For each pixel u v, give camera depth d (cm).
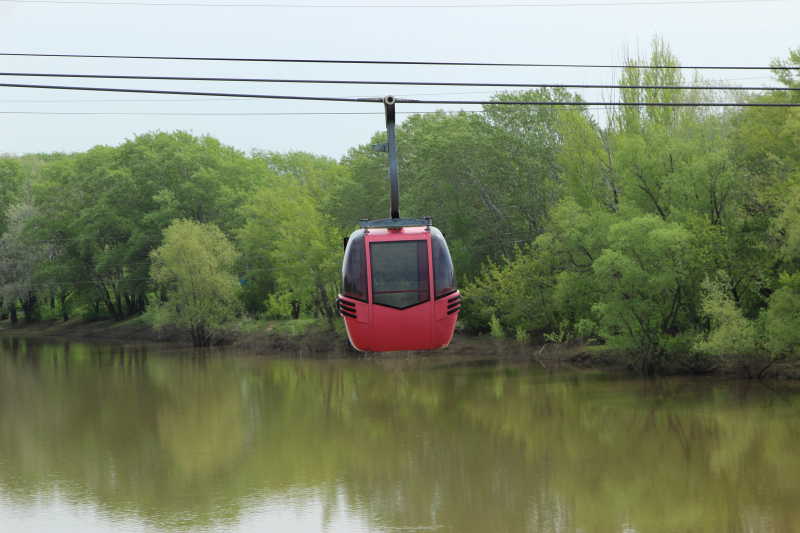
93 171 13675
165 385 7612
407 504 3934
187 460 4869
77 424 5969
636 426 5156
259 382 7694
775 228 5844
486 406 6028
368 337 2311
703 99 8031
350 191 10238
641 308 6612
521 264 8150
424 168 9488
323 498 4072
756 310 6694
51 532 3659
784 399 5616
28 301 15200
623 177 7069
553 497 3953
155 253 10925
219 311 10788
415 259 2297
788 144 6288
